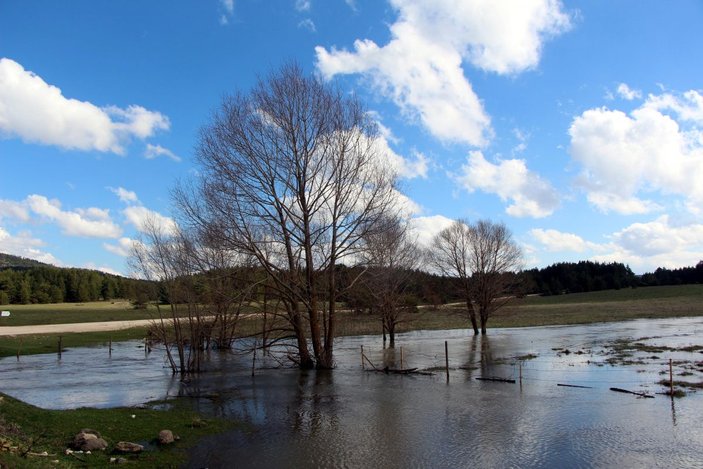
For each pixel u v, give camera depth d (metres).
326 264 32.09
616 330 56.22
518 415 18.70
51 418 16.83
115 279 165.00
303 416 19.39
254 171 30.14
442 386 25.20
